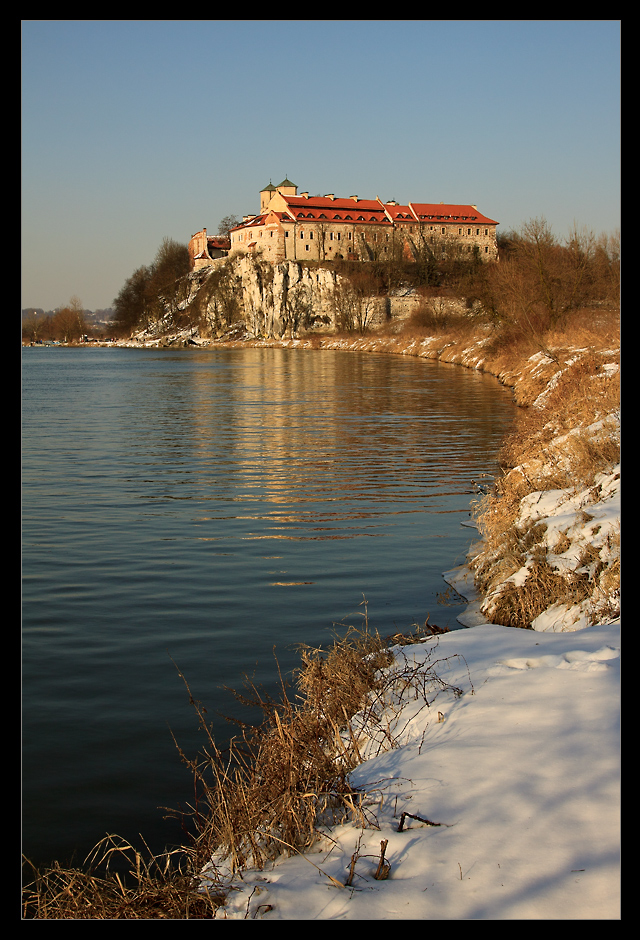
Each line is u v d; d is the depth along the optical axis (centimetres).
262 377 7031
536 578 998
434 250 17700
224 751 719
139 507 1891
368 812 464
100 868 546
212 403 4681
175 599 1203
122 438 3159
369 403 4356
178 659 958
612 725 503
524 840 402
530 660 652
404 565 1367
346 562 1394
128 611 1149
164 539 1585
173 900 436
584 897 357
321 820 486
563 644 690
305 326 17112
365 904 373
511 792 445
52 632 1062
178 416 3978
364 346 12219
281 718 671
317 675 727
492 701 575
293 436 3116
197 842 526
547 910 352
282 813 473
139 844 579
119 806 633
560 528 1061
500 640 745
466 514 1759
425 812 443
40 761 704
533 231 5409
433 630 974
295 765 521
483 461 2436
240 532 1634
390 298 14838
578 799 429
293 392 5306
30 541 1577
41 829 598
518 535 1184
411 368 7362
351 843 438
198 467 2445
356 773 527
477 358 6644
